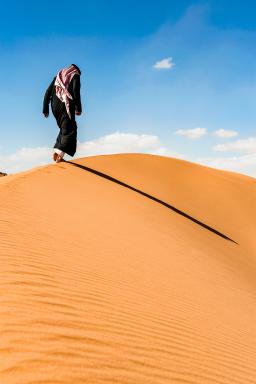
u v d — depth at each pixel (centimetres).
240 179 2434
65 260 516
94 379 255
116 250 646
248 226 1684
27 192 857
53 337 298
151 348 343
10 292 366
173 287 572
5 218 632
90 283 459
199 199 1762
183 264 721
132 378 277
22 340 281
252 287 815
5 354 259
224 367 373
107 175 1427
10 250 493
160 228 922
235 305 621
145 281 547
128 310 418
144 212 1004
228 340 455
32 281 408
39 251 521
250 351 447
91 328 337
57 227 666
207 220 1495
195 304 537
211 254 922
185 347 380
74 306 375
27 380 233
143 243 748
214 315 523
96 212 849
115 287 477
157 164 2055
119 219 858
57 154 1077
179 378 309
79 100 1023
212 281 701
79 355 282
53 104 1037
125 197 1100
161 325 411
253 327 548
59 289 408
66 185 1020
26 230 601
